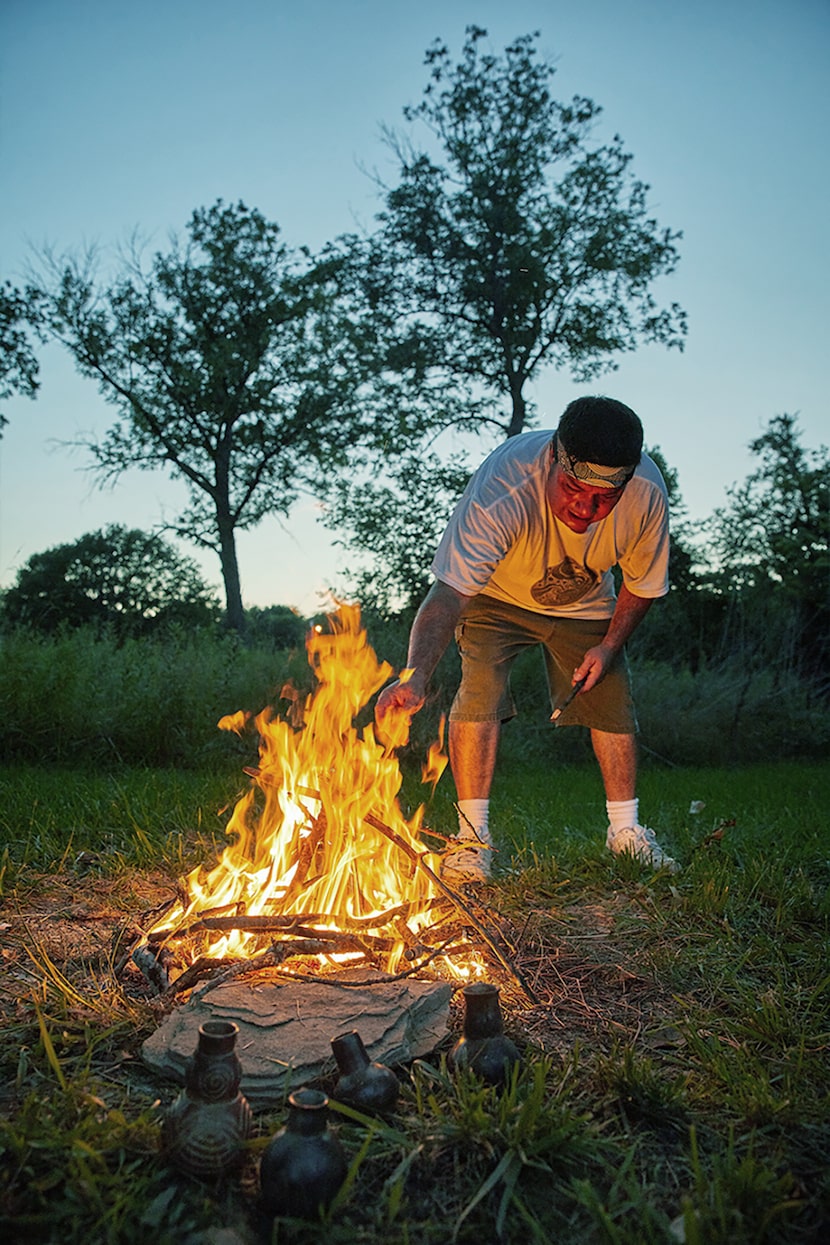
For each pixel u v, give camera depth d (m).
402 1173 1.60
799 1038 2.18
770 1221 1.50
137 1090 1.88
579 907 3.23
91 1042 2.04
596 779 8.68
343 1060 1.83
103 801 4.82
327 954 2.37
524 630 3.87
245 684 9.39
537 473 3.48
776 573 18.30
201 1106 1.63
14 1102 1.80
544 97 25.12
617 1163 1.69
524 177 25.36
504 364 26.08
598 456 3.10
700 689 13.59
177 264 30.16
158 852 3.81
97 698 8.62
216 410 29.98
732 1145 1.68
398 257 26.09
